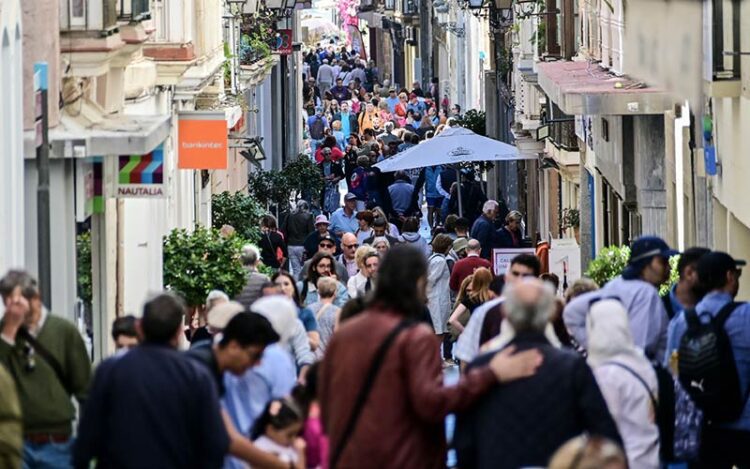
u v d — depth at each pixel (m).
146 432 18.64
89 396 18.89
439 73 136.12
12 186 29.14
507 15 82.06
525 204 83.56
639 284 24.88
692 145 41.69
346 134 115.69
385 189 75.56
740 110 34.53
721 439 24.02
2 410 19.56
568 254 45.94
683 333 23.94
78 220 34.34
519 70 72.94
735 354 23.72
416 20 147.50
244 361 20.66
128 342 23.03
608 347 21.28
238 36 65.00
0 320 22.73
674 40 30.02
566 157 63.19
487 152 67.62
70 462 21.38
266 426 21.22
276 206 79.94
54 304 32.88
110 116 34.75
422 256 18.34
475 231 56.78
